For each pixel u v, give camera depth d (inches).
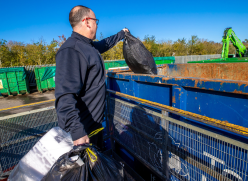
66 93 44.8
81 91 55.3
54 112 90.6
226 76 115.3
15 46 683.4
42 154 52.4
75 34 56.3
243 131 38.5
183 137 59.6
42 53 709.3
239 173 47.6
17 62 654.5
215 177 53.0
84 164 43.4
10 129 79.6
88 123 59.7
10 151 80.0
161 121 64.3
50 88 438.6
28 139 84.0
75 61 49.5
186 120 65.7
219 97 54.7
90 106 58.6
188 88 63.9
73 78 47.7
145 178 85.8
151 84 82.0
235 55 433.1
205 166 55.5
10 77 382.9
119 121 91.4
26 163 51.7
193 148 58.2
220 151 52.0
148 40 1157.7
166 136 63.4
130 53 91.8
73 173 41.3
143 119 74.6
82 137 43.8
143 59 90.7
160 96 77.8
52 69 431.2
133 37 94.3
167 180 67.1
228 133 53.4
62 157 43.3
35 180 47.9
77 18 56.0
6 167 79.0
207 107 58.6
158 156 70.9
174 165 65.7
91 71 54.6
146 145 76.8
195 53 1279.5
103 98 61.4
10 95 388.8
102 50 90.2
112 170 47.8
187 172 61.8
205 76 126.1
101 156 48.6
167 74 151.4
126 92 99.2
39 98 370.6
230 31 370.0
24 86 402.0
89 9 58.8
